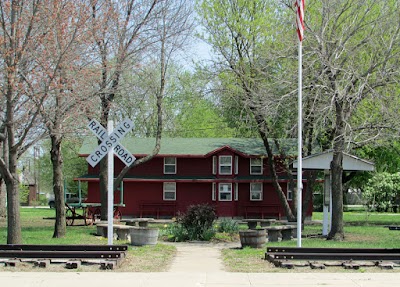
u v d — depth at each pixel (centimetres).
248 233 1908
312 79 2116
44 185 8469
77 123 1912
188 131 5738
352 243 2030
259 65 2544
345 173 3903
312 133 2423
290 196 4103
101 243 1955
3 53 1641
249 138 4372
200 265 1445
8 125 1716
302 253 1473
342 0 2203
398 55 2056
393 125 2036
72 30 1797
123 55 2330
